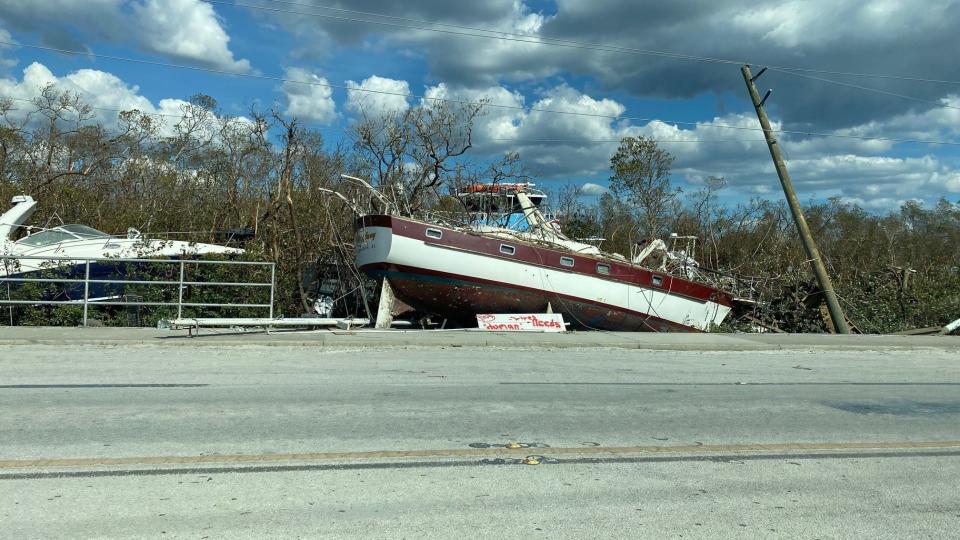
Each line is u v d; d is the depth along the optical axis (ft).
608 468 21.38
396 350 48.57
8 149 108.99
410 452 22.57
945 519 17.63
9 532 15.46
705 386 36.81
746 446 24.36
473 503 18.03
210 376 36.06
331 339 50.52
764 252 104.99
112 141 112.68
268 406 28.99
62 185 95.20
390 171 81.61
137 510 16.93
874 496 19.30
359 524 16.44
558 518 17.13
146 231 81.10
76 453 21.52
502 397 32.19
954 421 29.22
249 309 62.64
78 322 57.77
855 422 28.71
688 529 16.63
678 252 84.84
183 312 60.39
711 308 71.97
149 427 24.98
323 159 94.27
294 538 15.53
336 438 24.08
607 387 35.65
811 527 16.93
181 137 119.55
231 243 79.00
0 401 28.91
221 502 17.62
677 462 22.20
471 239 60.64
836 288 80.18
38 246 61.87
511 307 63.10
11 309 55.16
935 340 61.11
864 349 57.36
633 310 66.90
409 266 60.08
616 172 140.26
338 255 75.25
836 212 160.04
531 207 69.51
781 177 72.23
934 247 152.66
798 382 39.11
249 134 106.83
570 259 63.87
